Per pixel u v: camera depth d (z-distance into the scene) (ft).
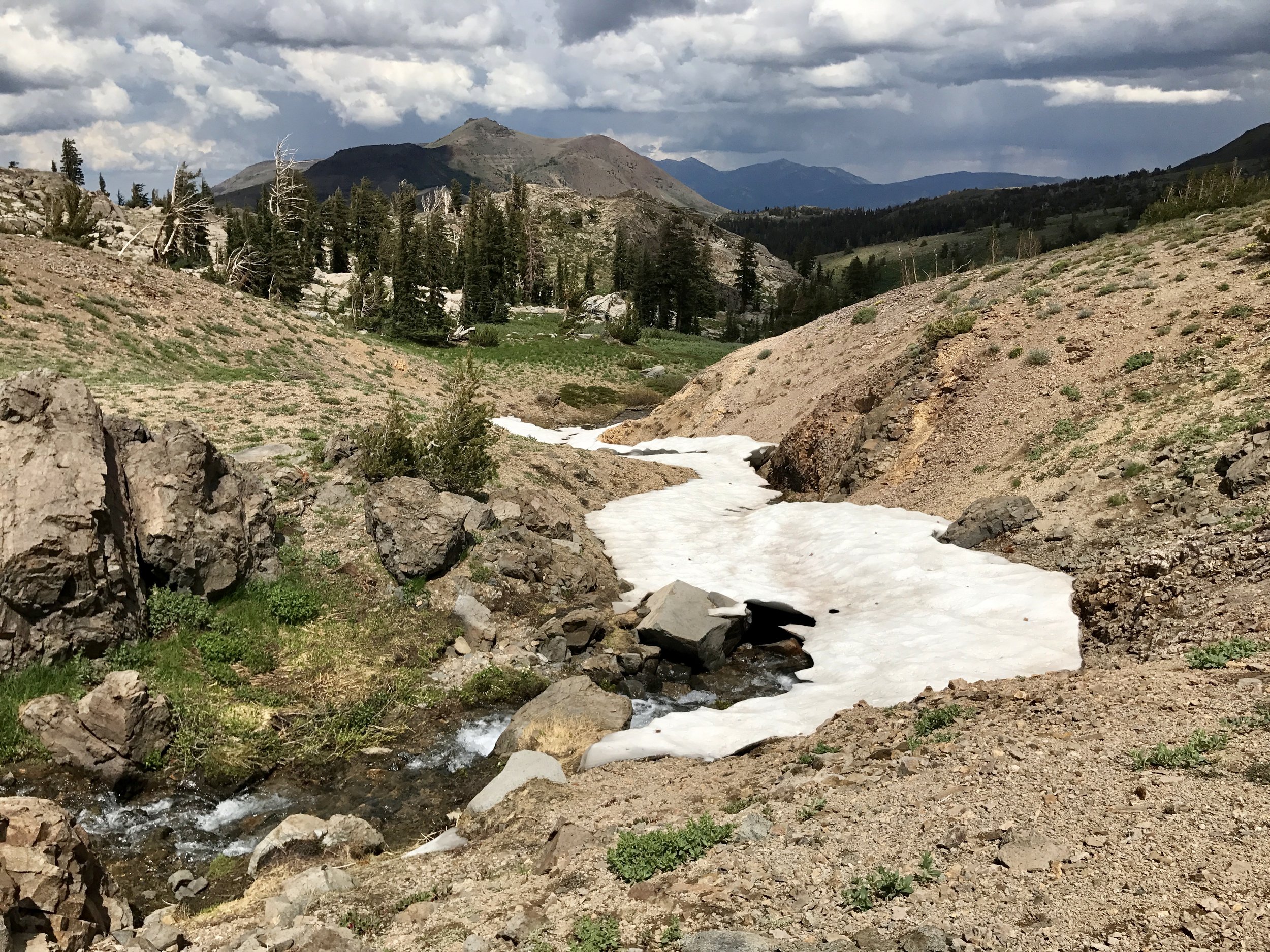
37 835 25.57
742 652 59.77
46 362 102.73
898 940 19.61
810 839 26.23
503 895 27.07
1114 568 52.47
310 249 370.32
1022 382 87.86
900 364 101.09
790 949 20.03
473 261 317.22
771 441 122.72
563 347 274.77
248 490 61.67
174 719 44.09
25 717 40.98
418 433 91.45
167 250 213.87
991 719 34.68
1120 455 68.23
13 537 43.27
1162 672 35.29
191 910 32.55
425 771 44.98
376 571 63.16
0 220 268.21
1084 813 23.77
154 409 88.84
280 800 41.78
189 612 51.96
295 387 111.86
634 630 61.93
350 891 29.91
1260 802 21.84
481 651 58.08
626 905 23.86
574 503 86.84
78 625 45.78
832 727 40.86
